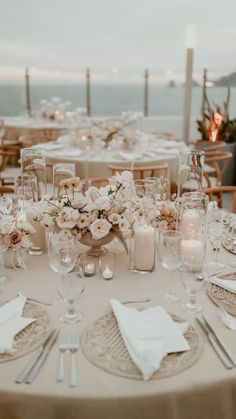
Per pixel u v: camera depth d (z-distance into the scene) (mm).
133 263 1872
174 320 1463
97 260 1945
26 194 2273
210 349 1327
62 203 1852
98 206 1814
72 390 1152
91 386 1168
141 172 4027
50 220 1840
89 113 9977
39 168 2828
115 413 1142
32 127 7469
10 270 1855
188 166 2916
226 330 1425
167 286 1726
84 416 1140
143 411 1153
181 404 1180
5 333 1368
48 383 1175
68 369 1229
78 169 4352
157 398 1155
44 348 1312
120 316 1431
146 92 9820
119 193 1854
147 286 1724
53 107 8242
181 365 1247
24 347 1324
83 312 1525
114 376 1206
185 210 2014
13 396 1148
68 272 1540
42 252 2043
